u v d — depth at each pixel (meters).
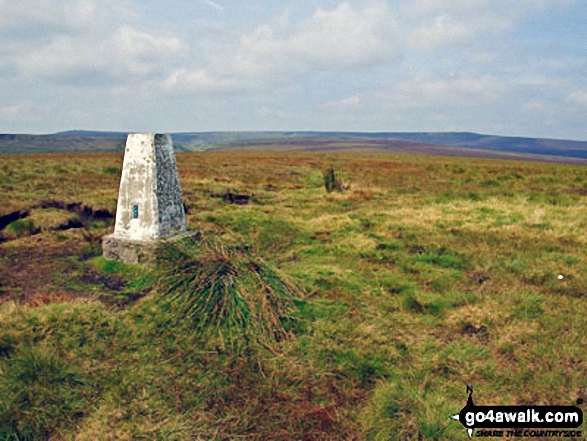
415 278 7.97
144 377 4.59
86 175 22.30
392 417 3.91
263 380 4.66
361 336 5.62
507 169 34.31
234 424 3.95
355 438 3.80
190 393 4.39
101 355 4.92
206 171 29.83
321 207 16.31
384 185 23.11
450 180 25.52
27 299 6.53
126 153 8.66
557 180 24.41
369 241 10.29
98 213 13.12
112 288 7.23
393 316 6.31
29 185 16.83
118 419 3.94
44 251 9.34
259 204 16.95
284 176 28.67
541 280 7.62
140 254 8.12
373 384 4.62
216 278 6.10
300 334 5.68
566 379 4.54
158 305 6.11
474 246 9.79
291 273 7.96
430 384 4.52
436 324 6.05
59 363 4.56
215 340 5.33
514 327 5.76
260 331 5.46
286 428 3.93
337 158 57.00
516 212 13.42
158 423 3.89
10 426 3.62
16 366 4.32
